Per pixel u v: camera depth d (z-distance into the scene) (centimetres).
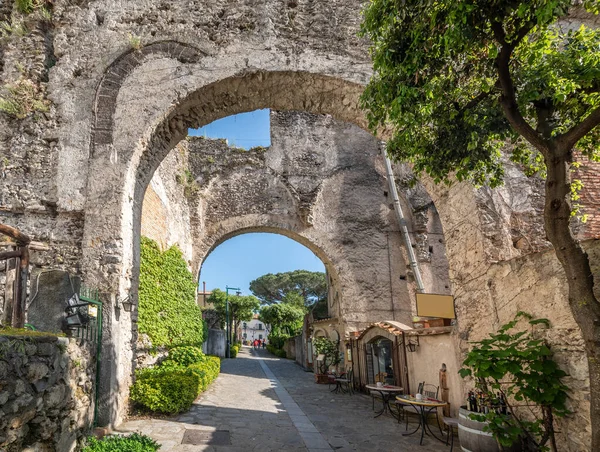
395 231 1565
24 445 337
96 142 686
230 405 832
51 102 713
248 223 1552
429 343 752
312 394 1069
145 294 938
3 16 771
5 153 685
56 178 670
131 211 695
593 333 308
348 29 759
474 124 406
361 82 726
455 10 312
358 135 1667
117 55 728
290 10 765
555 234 327
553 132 385
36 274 547
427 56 370
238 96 765
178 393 689
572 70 366
